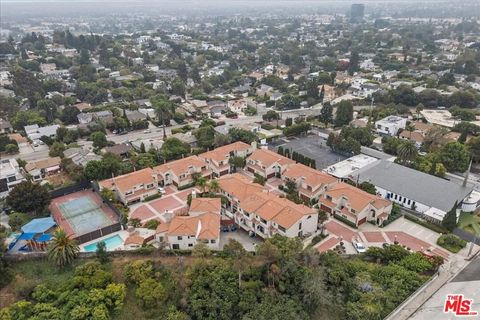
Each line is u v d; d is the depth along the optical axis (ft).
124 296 204.54
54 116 561.84
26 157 422.41
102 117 540.11
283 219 257.55
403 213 298.97
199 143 431.84
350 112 507.30
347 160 384.06
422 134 454.81
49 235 252.42
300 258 223.30
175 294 205.16
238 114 608.60
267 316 195.62
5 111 561.84
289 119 510.58
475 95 598.34
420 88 655.35
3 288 212.23
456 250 254.68
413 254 240.94
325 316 208.23
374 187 318.65
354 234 274.16
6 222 281.54
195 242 247.91
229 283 208.64
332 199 296.51
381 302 210.18
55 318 188.55
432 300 217.56
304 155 405.39
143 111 585.63
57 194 323.57
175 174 336.08
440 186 319.27
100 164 339.57
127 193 309.83
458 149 366.02
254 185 307.58
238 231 280.72
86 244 256.93
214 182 307.17
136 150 428.15
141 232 261.65
